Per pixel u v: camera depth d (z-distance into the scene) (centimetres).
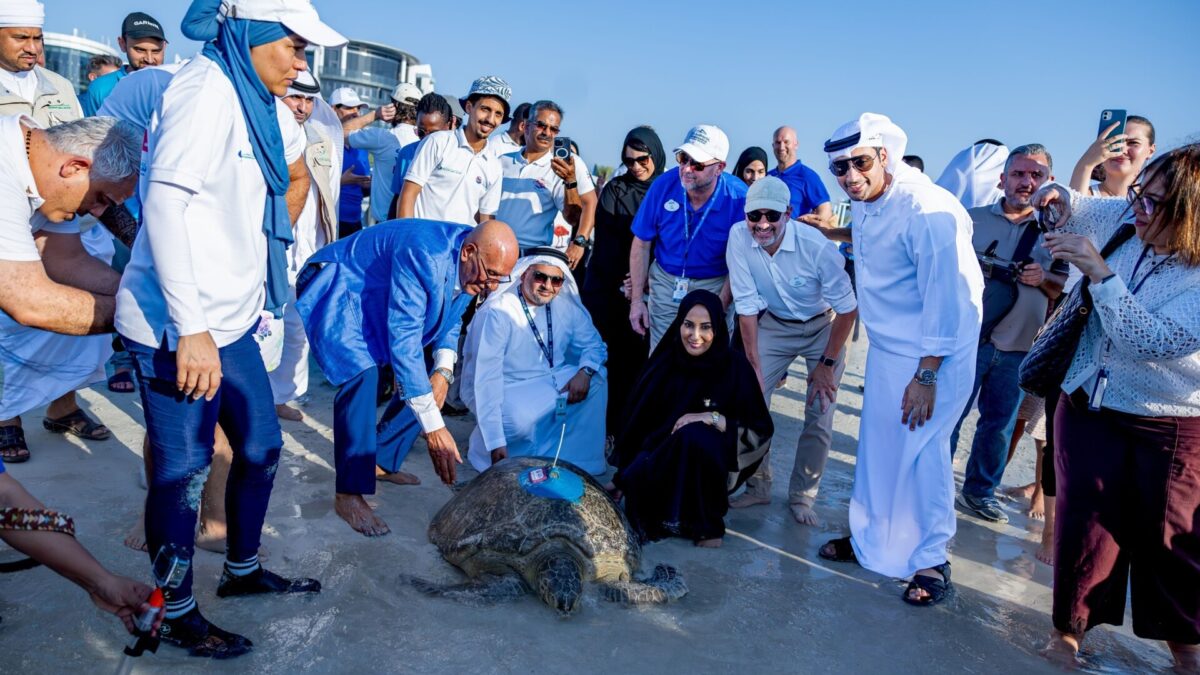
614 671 296
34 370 405
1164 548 313
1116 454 321
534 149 641
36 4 480
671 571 377
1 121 257
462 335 728
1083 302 325
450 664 289
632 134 612
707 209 518
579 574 344
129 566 335
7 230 253
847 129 374
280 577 330
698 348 438
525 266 500
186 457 272
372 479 401
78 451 464
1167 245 298
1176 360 300
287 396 516
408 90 876
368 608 323
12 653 269
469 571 369
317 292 400
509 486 387
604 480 521
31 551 231
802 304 479
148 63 625
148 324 262
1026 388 349
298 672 275
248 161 272
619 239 611
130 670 262
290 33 265
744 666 310
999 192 591
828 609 368
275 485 446
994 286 487
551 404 504
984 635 357
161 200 247
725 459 429
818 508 509
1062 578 334
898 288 387
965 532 489
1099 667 337
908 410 381
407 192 579
